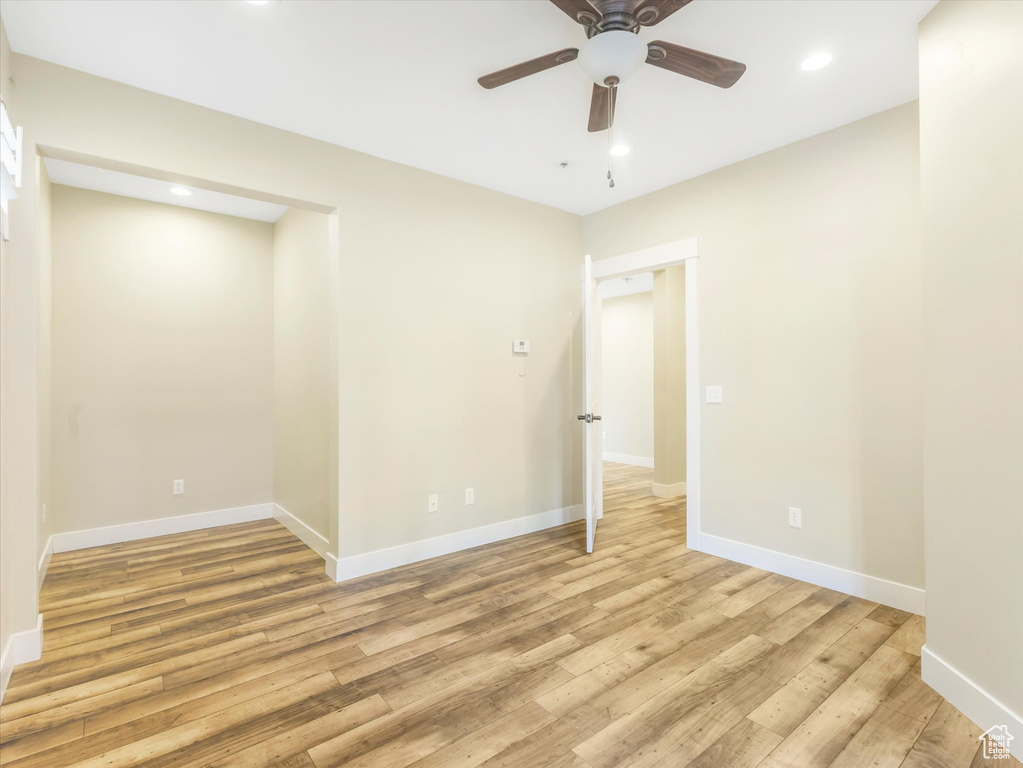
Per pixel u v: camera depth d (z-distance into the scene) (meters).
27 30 1.97
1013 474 1.55
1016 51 1.53
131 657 2.18
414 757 1.58
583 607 2.64
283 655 2.19
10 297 2.09
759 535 3.17
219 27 1.97
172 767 1.54
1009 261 1.56
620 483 6.02
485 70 2.27
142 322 3.92
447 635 2.36
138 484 3.89
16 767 1.54
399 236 3.27
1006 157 1.56
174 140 2.47
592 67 1.81
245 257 4.40
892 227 2.62
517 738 1.66
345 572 3.04
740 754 1.58
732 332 3.28
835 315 2.82
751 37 2.05
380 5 1.86
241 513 4.35
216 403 4.25
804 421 2.95
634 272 3.94
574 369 4.32
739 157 3.19
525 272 3.96
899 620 2.46
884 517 2.64
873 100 2.54
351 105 2.56
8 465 2.10
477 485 3.68
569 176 3.49
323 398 3.44
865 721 1.73
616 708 1.81
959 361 1.76
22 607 2.14
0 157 1.62
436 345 3.45
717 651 2.20
